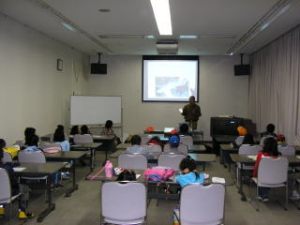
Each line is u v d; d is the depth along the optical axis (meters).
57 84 8.58
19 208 4.29
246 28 6.74
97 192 5.55
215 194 2.99
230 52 10.23
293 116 6.92
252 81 10.45
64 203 4.98
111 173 3.75
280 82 7.71
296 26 6.57
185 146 5.71
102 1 5.00
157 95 11.20
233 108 11.08
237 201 5.16
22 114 6.63
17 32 6.38
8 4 5.21
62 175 5.91
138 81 11.29
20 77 6.52
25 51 6.72
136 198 3.09
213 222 3.07
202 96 11.12
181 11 5.50
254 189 5.78
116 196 3.07
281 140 6.64
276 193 5.56
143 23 6.43
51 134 7.86
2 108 5.87
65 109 9.21
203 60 11.09
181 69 11.05
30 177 4.31
